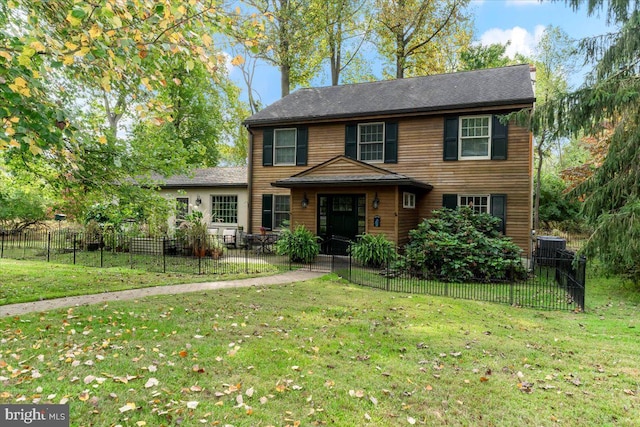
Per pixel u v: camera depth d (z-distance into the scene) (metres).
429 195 13.51
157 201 8.41
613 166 8.77
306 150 15.31
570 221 24.08
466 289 9.23
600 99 8.48
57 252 14.55
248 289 8.26
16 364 3.83
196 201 18.14
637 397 3.57
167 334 4.95
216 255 13.62
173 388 3.48
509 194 12.43
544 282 10.33
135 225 10.93
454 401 3.43
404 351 4.68
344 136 14.73
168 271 10.81
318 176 13.43
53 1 3.93
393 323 5.85
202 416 3.03
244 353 4.37
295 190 13.66
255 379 3.73
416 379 3.87
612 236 8.10
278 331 5.25
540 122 9.41
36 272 9.82
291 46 21.64
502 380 3.89
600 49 9.31
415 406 3.33
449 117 13.17
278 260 13.27
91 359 4.04
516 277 10.52
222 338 4.87
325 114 14.77
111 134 7.54
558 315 6.96
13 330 4.91
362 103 15.06
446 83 14.91
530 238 12.14
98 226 15.32
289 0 20.98
